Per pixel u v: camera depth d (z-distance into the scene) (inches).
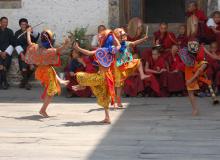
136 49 571.8
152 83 549.0
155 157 340.5
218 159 334.0
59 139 388.2
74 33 613.3
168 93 552.7
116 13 631.2
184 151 352.5
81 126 428.1
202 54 451.2
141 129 414.0
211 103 511.2
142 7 644.7
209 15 618.8
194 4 592.1
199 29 585.0
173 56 559.2
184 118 449.4
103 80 427.8
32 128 423.5
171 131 406.0
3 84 607.8
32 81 620.4
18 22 643.5
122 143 374.6
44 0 639.8
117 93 492.7
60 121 448.5
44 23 641.6
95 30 634.8
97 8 633.6
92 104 520.4
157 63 554.6
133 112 477.4
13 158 343.3
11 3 642.8
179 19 786.2
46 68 458.9
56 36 639.8
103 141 380.8
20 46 607.8
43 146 370.0
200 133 398.3
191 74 456.4
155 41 588.4
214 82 549.3
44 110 464.4
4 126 431.2
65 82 468.1
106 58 426.6
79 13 636.1
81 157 343.3
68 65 562.3
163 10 786.8
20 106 514.3
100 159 338.3
